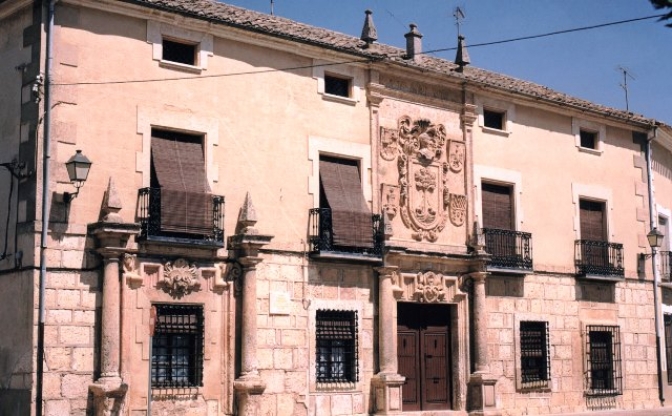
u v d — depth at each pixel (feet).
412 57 79.41
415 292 73.72
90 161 57.41
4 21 61.31
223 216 63.62
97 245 58.39
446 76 77.36
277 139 67.87
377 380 69.97
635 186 93.25
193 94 64.03
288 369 65.98
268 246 66.18
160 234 60.44
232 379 63.21
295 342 66.64
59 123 57.98
